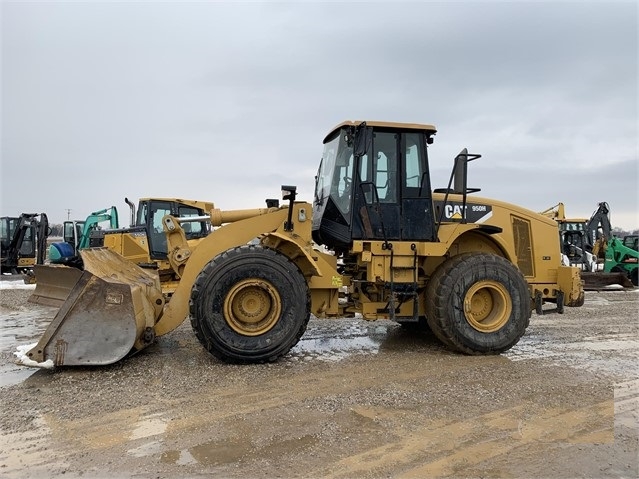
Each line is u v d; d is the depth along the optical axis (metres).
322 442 3.39
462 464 3.11
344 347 6.23
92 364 4.89
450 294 5.80
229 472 2.97
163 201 11.60
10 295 11.62
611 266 15.56
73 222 18.95
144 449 3.27
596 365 5.45
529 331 7.52
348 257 6.29
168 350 5.80
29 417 3.77
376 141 6.02
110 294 4.91
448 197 6.46
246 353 5.21
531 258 6.81
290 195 5.55
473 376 4.98
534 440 3.47
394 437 3.49
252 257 5.27
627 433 3.60
